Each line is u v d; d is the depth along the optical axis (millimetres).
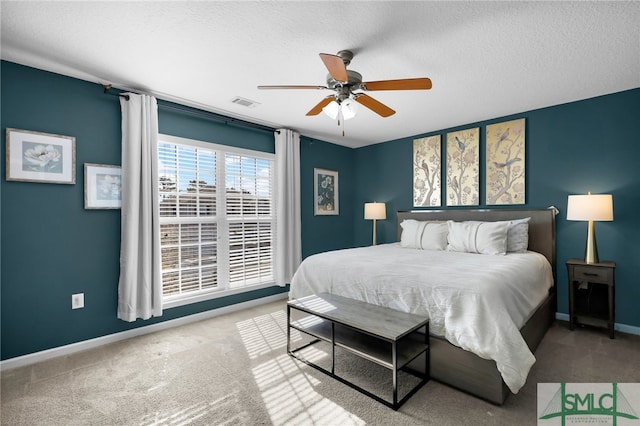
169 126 3178
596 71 2514
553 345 2604
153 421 1694
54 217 2494
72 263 2574
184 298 3236
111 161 2771
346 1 1679
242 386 2029
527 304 2297
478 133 3914
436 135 4332
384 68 2461
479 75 2590
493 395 1780
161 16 1802
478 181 3916
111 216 2777
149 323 2988
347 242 5312
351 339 2145
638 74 2572
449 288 2008
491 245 3146
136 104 2805
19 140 2334
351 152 5414
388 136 4676
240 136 3801
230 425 1656
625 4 1673
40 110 2434
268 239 4070
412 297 2156
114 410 1788
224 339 2807
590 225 2922
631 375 2105
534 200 3500
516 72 2533
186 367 2287
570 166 3256
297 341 2764
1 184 2271
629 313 2926
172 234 3176
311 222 4711
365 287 2455
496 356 1725
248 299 3826
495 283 2014
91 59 2305
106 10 1743
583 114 3172
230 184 3688
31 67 2395
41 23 1857
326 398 1893
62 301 2525
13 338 2316
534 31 1944
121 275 2758
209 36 2014
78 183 2605
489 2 1684
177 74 2570
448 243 3574
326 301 2463
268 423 1670
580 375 2107
